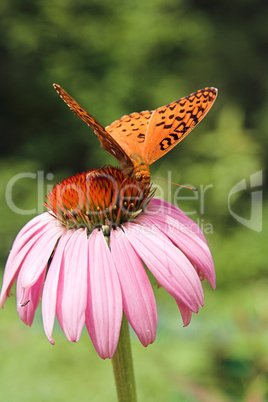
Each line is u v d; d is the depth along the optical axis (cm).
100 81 200
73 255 50
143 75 202
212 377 65
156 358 70
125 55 201
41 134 205
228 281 146
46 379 96
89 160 204
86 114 52
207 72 217
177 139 54
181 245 51
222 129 167
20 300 51
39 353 104
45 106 205
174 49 210
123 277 50
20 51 199
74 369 101
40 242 52
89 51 201
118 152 53
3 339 109
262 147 192
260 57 231
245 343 65
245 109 221
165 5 220
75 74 200
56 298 49
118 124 56
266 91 223
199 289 50
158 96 197
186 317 50
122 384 51
